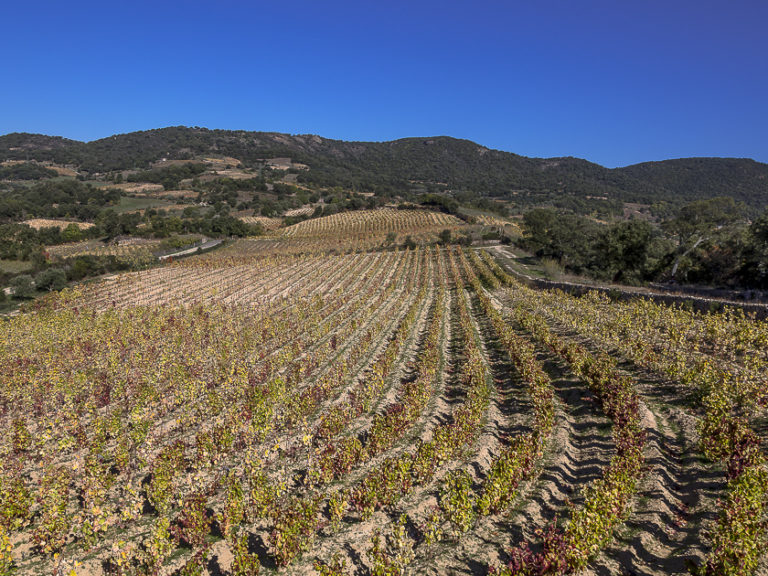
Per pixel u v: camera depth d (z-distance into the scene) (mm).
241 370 21578
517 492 11359
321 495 11312
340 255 82562
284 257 79125
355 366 25062
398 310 41781
